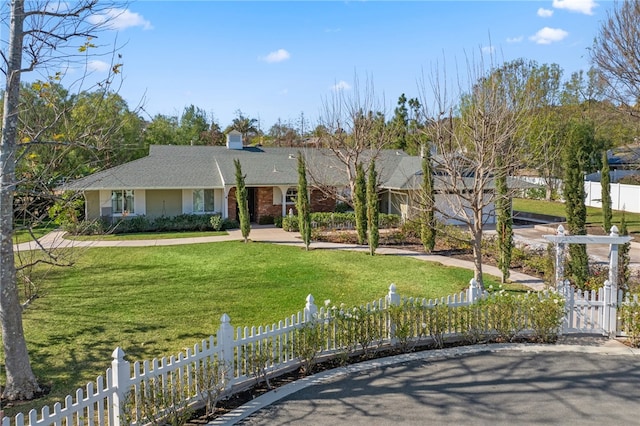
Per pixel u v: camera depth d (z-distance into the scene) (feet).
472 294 35.83
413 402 25.34
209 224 97.81
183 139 196.85
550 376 28.53
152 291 49.55
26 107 30.27
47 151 29.19
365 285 52.08
